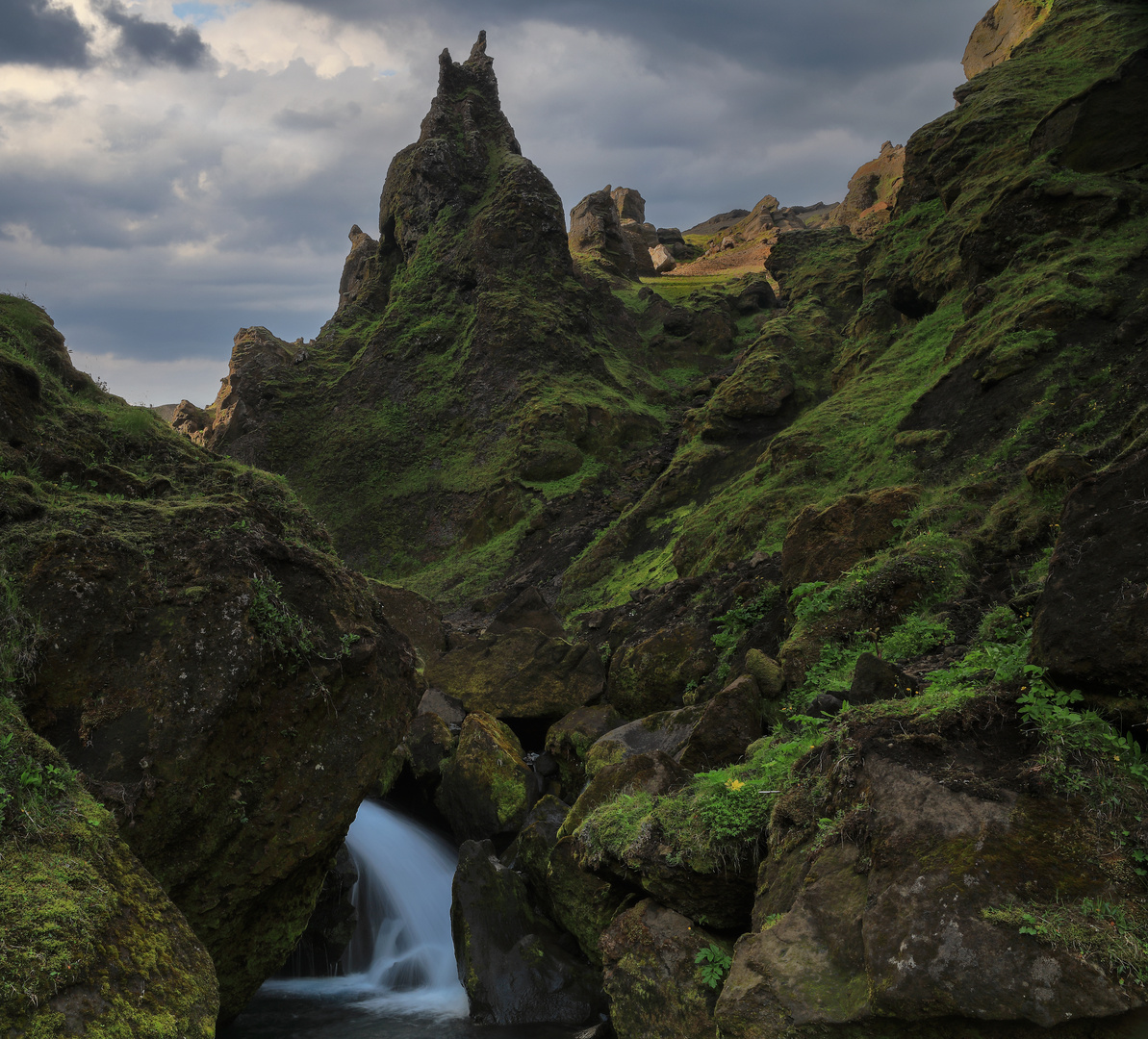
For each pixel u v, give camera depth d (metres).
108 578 5.55
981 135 23.02
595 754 9.89
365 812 11.14
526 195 47.53
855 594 9.27
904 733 4.31
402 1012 7.49
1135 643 3.88
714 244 94.94
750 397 29.08
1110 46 23.78
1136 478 4.38
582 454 38.06
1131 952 3.01
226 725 5.51
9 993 3.12
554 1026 6.88
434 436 42.41
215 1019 4.05
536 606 16.38
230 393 47.72
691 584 15.26
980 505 10.86
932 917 3.33
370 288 53.38
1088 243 16.44
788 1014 3.55
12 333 7.33
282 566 6.42
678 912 5.30
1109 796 3.55
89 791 4.74
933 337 20.28
